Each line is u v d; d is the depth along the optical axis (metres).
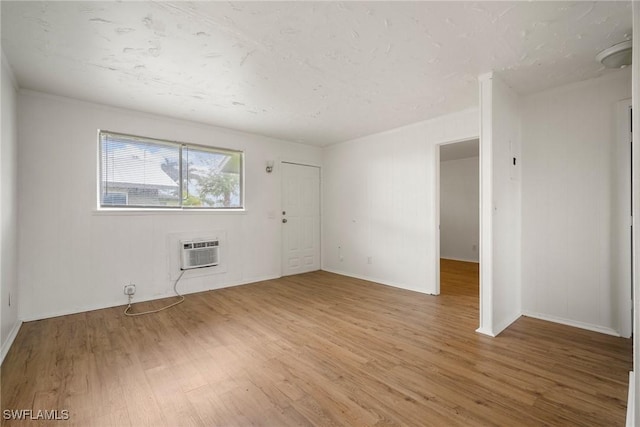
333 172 5.27
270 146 4.76
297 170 5.16
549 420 1.51
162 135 3.68
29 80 2.66
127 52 2.19
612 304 2.57
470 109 3.44
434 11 1.74
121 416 1.57
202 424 1.51
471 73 2.53
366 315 3.08
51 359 2.16
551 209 2.89
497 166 2.62
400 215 4.23
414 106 3.35
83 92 2.93
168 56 2.25
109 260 3.31
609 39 2.02
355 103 3.23
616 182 2.56
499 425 1.48
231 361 2.14
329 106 3.33
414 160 4.05
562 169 2.82
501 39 2.03
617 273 2.55
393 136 4.30
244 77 2.60
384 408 1.62
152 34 1.96
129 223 3.45
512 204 2.91
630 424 1.41
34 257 2.89
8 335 2.40
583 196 2.72
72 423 1.51
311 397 1.72
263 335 2.59
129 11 1.73
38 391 1.78
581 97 2.72
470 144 4.93
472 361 2.12
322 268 5.49
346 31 1.94
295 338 2.53
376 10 1.73
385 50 2.17
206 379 1.91
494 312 2.58
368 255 4.68
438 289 3.86
